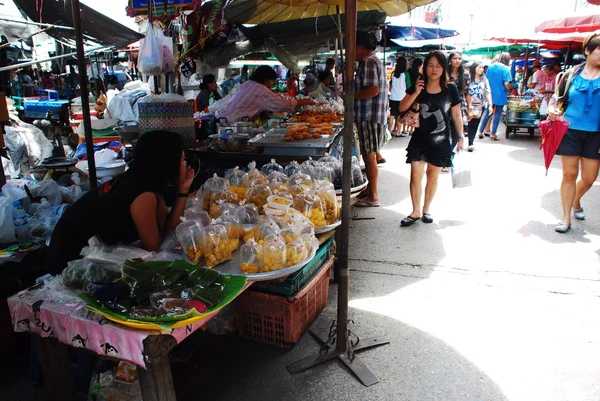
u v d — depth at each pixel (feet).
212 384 8.16
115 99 23.50
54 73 46.62
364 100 17.51
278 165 12.64
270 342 9.34
